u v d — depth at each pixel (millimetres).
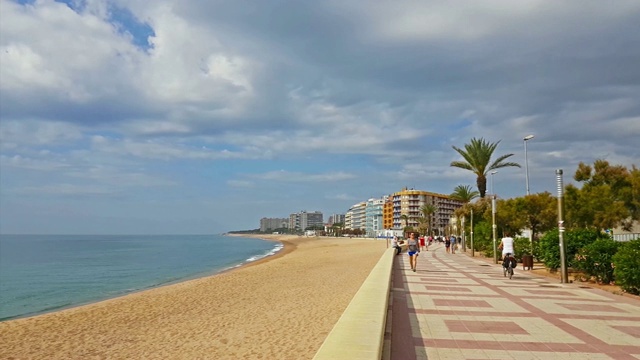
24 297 26781
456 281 17172
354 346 4992
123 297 22578
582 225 22297
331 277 26641
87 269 46812
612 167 22984
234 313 15508
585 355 6926
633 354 6977
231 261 57562
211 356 9914
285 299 18000
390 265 17266
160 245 128625
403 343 7621
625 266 13344
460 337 8039
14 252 85000
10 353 11422
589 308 11055
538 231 30094
